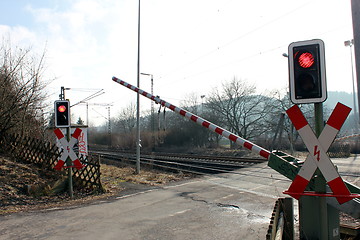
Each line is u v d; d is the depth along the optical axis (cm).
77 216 655
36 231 556
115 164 1898
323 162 308
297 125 325
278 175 1184
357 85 445
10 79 1228
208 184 1038
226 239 497
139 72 1469
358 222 557
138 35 1478
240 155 2827
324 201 334
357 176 1122
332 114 306
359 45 441
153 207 728
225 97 4166
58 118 863
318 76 321
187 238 507
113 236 525
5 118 1199
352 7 449
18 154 1112
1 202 754
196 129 4062
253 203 738
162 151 4112
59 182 930
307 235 354
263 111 4006
